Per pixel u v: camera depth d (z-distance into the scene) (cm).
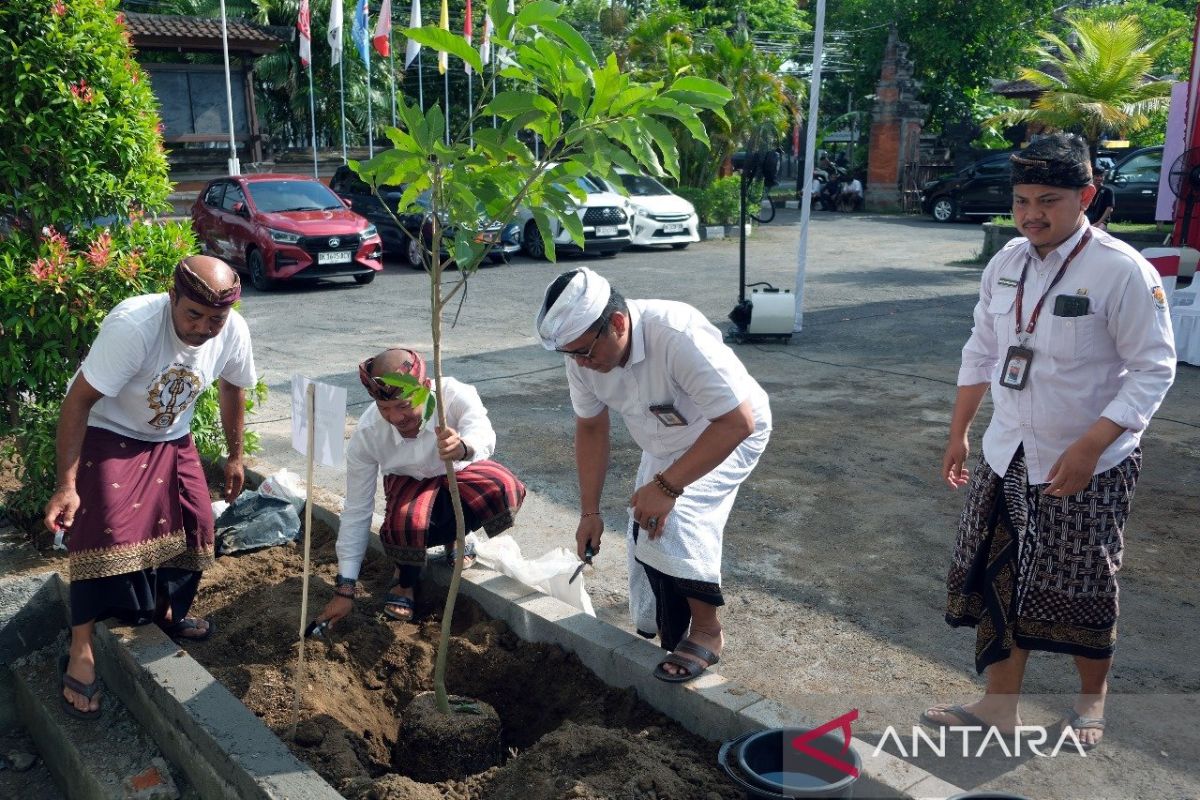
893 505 529
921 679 346
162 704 318
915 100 3055
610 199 1708
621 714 310
